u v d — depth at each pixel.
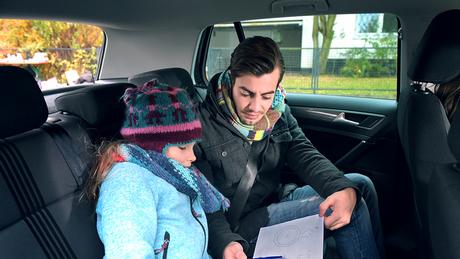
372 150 2.14
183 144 1.01
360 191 1.34
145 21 2.60
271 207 1.45
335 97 2.49
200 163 1.38
